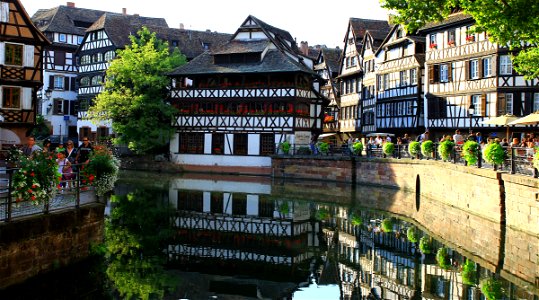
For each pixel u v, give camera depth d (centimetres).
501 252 1518
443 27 3772
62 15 5788
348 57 5362
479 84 3481
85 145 1667
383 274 1426
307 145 4034
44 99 5619
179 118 4422
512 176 1659
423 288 1272
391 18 1523
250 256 1650
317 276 1452
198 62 4438
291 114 4081
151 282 1331
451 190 2283
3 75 2803
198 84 4419
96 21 5647
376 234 1934
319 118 4488
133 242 1752
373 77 4772
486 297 1170
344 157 3581
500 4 1323
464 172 2106
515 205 1648
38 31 2878
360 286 1338
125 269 1424
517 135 3328
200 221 2183
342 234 1958
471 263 1470
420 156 2906
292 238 1895
